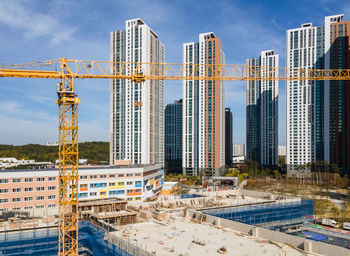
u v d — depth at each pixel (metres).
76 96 80.56
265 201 122.75
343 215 140.75
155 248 61.75
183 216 92.00
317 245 57.69
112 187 151.12
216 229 76.44
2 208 122.69
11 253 80.81
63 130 79.50
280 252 58.72
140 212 93.94
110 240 70.88
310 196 188.38
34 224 88.81
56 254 83.50
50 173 132.75
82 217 92.19
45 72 83.25
